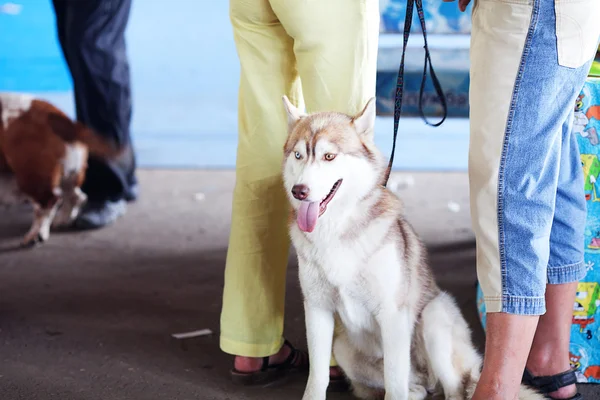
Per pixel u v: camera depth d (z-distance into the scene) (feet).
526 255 6.66
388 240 7.20
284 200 8.23
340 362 8.14
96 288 11.84
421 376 8.04
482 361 7.88
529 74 6.44
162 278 12.29
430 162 19.40
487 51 6.59
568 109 6.68
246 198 8.24
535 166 6.58
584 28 6.41
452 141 21.24
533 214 6.63
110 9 14.30
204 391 8.42
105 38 14.40
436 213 15.57
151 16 32.14
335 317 8.17
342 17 7.34
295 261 13.03
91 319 10.61
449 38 17.66
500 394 6.84
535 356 7.99
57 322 10.48
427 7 16.81
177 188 17.81
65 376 8.79
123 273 12.52
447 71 17.48
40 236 14.14
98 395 8.30
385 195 7.48
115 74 14.66
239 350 8.44
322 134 7.09
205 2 33.17
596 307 8.31
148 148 20.77
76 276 12.38
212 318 10.67
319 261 7.27
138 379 8.72
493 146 6.61
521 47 6.41
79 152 14.49
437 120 17.84
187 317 10.69
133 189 16.78
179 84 26.43
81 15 14.17
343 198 7.11
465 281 11.82
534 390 7.48
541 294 6.75
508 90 6.51
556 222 7.61
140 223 15.31
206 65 28.14
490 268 6.77
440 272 12.22
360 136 7.33
